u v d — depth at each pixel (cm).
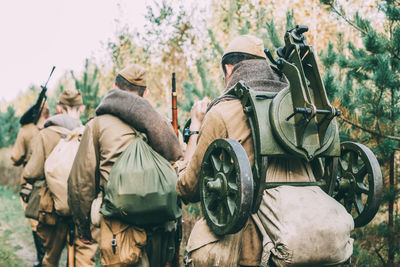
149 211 249
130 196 246
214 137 196
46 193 356
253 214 189
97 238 321
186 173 208
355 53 323
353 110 316
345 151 213
